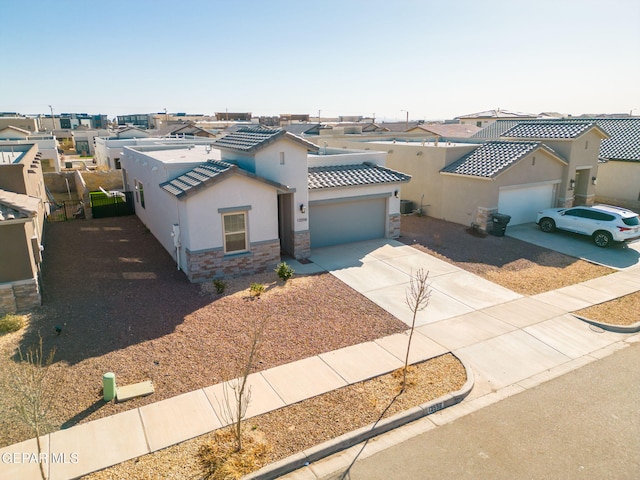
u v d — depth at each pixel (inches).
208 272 588.7
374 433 318.3
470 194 887.1
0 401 334.3
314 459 294.4
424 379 381.7
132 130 2625.5
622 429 323.6
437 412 344.8
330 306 520.1
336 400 349.7
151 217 831.7
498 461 292.5
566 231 859.4
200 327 458.3
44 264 652.7
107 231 868.0
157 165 719.1
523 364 413.1
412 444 309.3
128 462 284.0
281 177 650.8
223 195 580.4
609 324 490.6
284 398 350.3
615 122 1272.1
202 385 365.4
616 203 1139.9
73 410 331.9
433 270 653.9
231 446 298.0
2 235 471.5
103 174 1332.4
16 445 296.2
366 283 595.8
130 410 333.1
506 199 882.8
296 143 648.4
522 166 874.8
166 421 321.7
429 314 511.8
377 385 370.9
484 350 435.5
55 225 920.3
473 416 339.6
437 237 821.9
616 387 377.4
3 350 409.7
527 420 334.0
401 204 1016.2
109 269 634.2
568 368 407.5
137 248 746.2
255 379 375.2
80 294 538.3
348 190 744.3
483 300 555.5
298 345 432.1
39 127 3422.7
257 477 274.7
